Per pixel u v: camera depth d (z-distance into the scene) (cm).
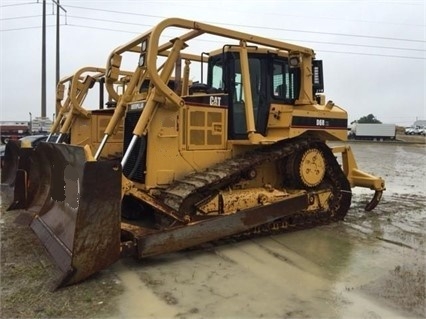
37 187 671
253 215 588
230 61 638
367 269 492
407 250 569
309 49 690
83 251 425
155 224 577
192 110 591
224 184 608
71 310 376
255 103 671
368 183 819
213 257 532
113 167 440
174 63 572
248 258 530
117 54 670
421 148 3634
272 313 378
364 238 629
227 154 629
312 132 702
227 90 638
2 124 3428
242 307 389
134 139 533
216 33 578
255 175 657
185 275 466
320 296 414
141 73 622
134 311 377
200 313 376
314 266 501
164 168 568
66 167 522
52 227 529
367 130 5531
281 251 561
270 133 677
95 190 430
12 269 467
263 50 672
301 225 681
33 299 395
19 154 738
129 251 466
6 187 869
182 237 510
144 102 576
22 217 642
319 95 756
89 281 440
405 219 762
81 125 917
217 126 620
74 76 909
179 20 543
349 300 405
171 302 397
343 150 828
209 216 557
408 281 454
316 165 692
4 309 375
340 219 748
